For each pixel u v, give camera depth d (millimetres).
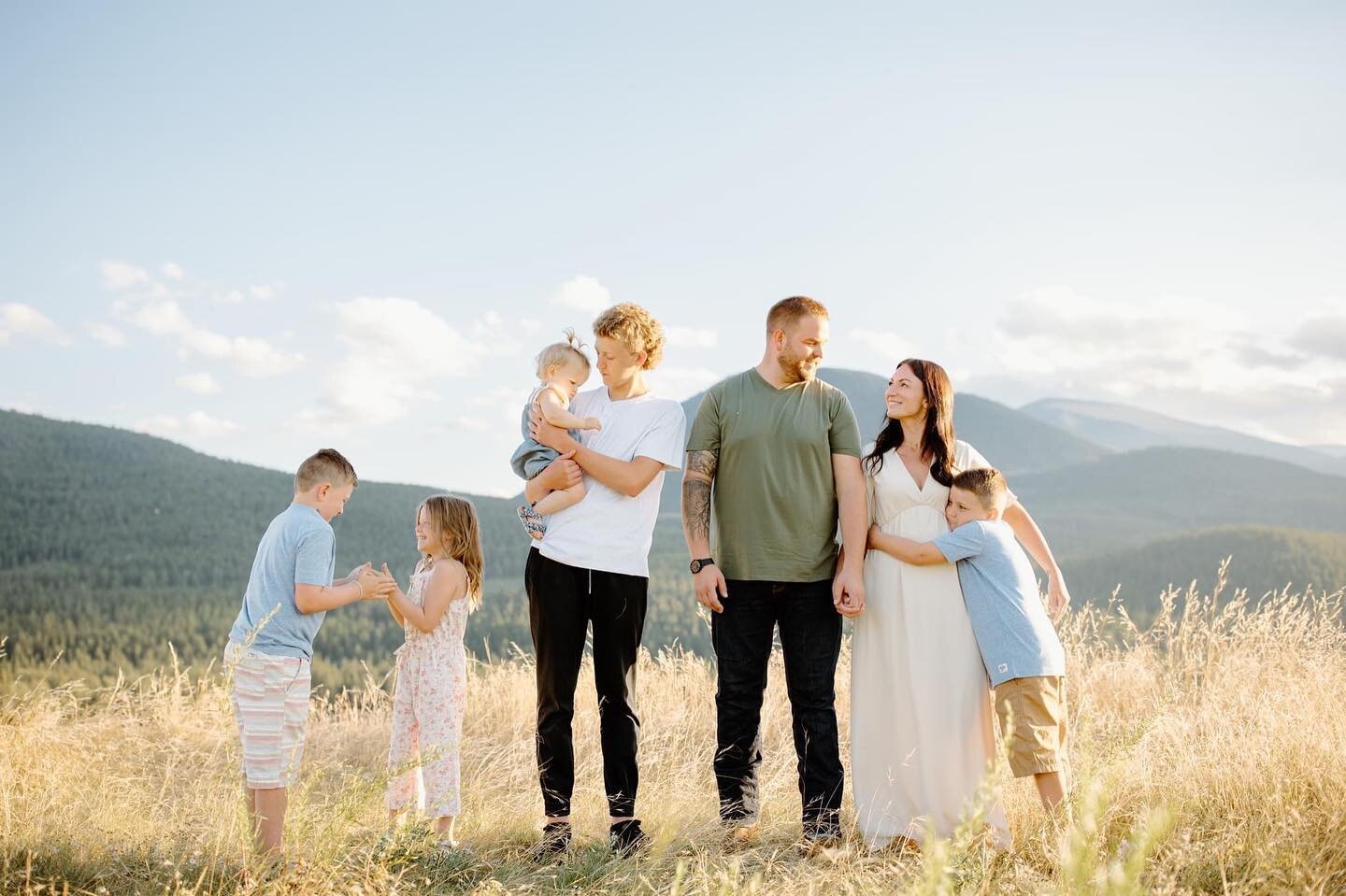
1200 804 3721
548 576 4254
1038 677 3820
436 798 4254
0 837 3688
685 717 6820
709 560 4289
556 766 4211
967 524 4051
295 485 4078
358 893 3264
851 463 4238
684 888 3467
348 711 7555
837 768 4172
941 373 4309
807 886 3482
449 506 4527
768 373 4344
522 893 3576
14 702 6426
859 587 4125
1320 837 3434
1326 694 4965
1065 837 3004
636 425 4395
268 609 3854
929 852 2490
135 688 7246
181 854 3695
